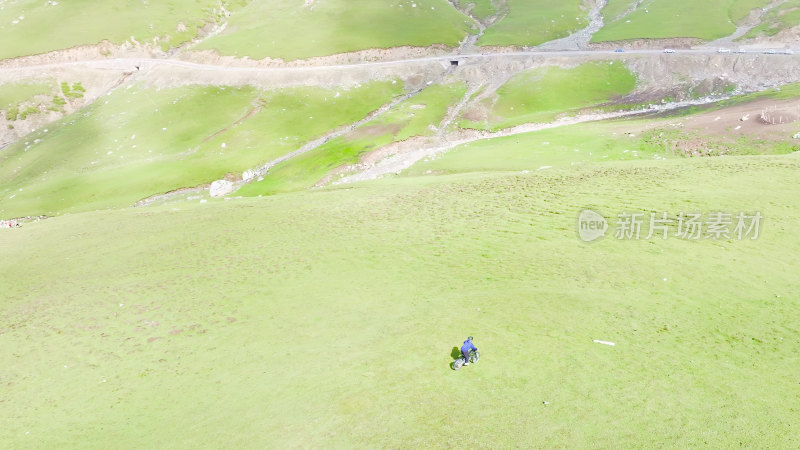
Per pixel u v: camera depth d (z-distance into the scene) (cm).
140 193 10412
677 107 11619
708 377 2355
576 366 2530
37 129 14900
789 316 2808
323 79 15450
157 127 13662
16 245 6244
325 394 2531
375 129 12325
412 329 3106
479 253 4194
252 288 4119
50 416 2705
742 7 16575
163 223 6494
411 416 2272
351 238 5003
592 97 13088
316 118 13788
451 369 2619
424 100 13938
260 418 2420
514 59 15262
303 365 2859
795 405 2105
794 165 5034
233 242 5362
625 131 8938
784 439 1911
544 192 5453
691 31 15312
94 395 2861
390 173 9175
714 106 10681
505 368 2573
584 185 5469
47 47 16975
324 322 3381
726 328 2767
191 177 10969
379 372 2667
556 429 2086
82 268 5159
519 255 4041
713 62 13088
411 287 3750
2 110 15012
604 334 2812
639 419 2103
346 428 2252
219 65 16525
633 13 18388
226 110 14350
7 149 14000
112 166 12100
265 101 14725
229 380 2820
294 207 6506
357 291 3797
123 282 4628
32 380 3111
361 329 3212
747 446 1900
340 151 11162
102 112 14900
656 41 15050
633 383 2348
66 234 6500
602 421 2109
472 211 5244
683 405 2167
